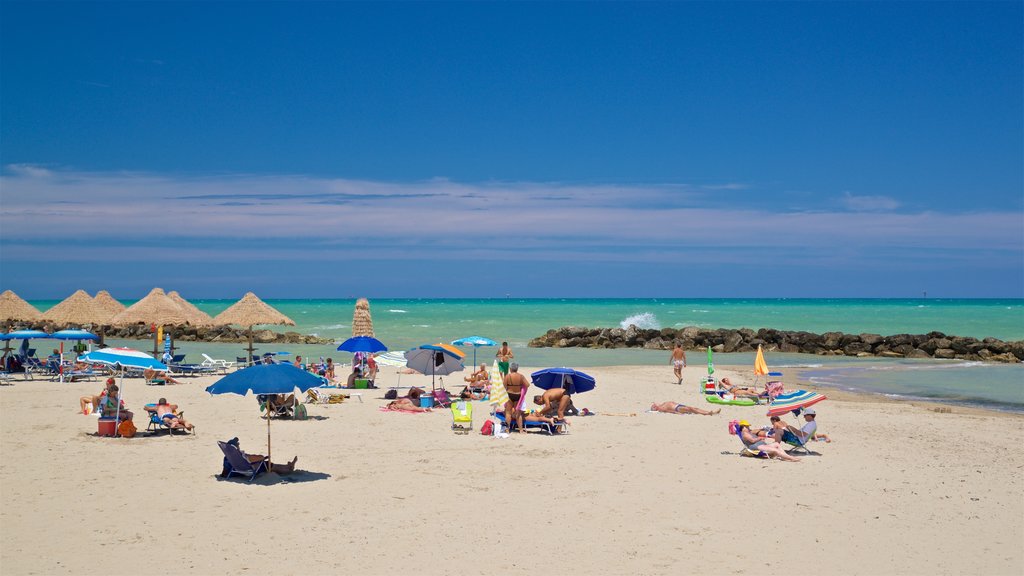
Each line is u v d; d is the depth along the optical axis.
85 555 8.20
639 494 10.98
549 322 75.19
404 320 78.06
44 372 27.27
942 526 9.68
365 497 10.63
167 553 8.29
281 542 8.70
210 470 12.09
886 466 13.10
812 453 14.16
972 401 24.14
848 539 9.12
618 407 20.33
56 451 13.40
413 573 7.82
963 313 97.62
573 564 8.14
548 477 11.98
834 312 104.00
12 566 7.83
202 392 22.06
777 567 8.15
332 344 49.72
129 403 19.55
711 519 9.82
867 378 31.67
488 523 9.52
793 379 30.91
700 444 14.86
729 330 51.97
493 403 15.77
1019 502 10.87
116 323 28.48
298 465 12.63
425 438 15.23
